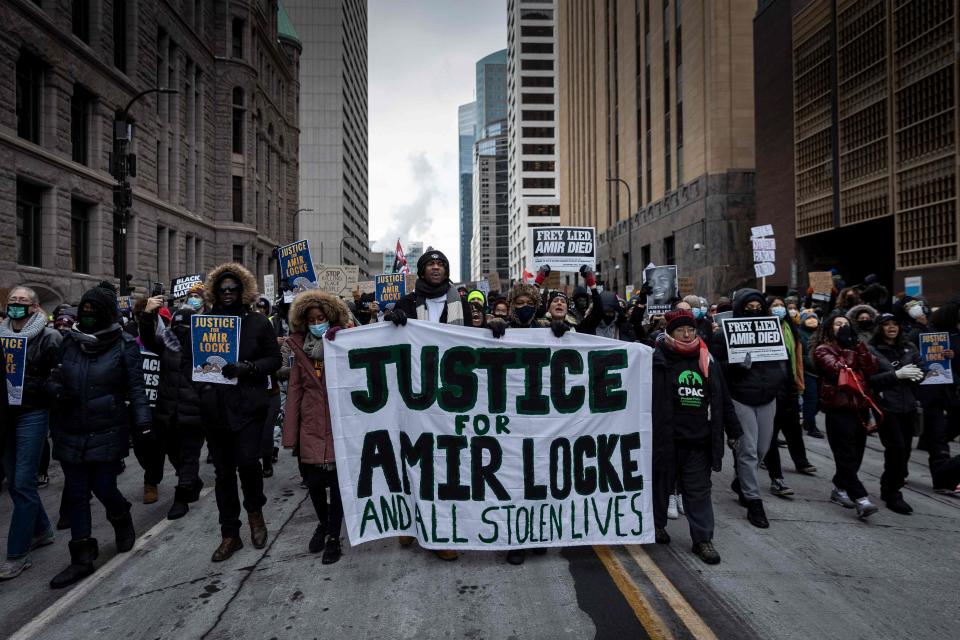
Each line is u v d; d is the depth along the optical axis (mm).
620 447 4426
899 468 5371
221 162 33969
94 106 21484
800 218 26109
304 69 88500
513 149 111125
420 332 4406
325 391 4398
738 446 5105
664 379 4434
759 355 5090
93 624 3408
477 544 4277
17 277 17141
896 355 5555
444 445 4355
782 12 27234
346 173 93562
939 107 17844
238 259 35625
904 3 19172
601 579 3932
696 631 3232
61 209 19312
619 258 49438
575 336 4434
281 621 3396
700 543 4293
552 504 4348
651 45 41719
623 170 48562
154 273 25438
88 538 4121
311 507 5602
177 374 5605
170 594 3768
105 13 21953
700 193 33500
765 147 29109
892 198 20016
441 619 3387
